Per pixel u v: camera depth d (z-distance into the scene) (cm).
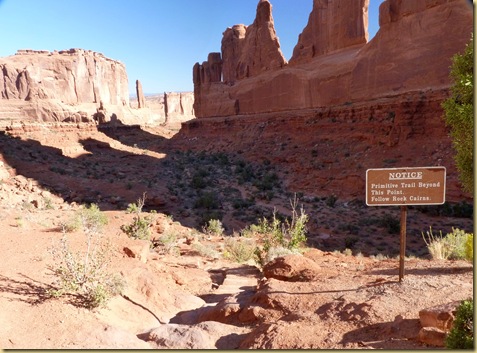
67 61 12800
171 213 3662
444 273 763
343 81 6203
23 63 11888
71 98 12862
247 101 8819
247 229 2831
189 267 1381
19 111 10944
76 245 1044
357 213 3606
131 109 14600
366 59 5725
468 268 773
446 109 617
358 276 835
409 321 530
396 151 4384
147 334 636
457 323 422
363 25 6412
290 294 735
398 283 708
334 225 3219
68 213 2389
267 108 8181
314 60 7256
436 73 4719
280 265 924
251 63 8994
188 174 5744
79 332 579
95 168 5188
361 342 498
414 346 459
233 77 9838
